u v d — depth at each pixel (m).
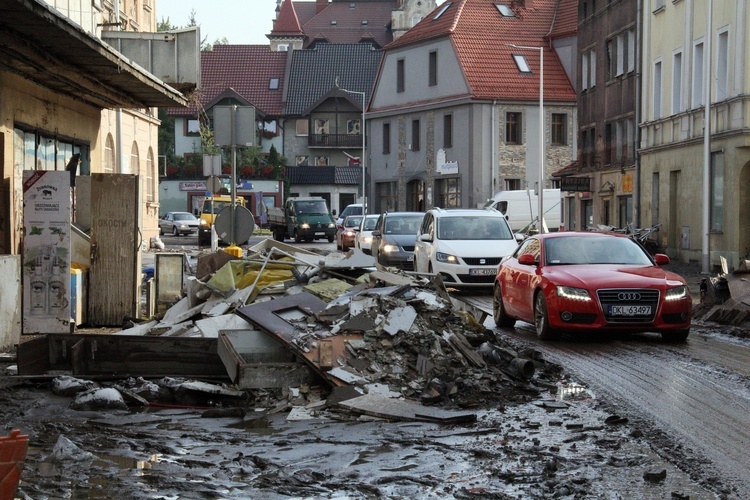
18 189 22.64
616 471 9.02
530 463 9.31
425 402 12.22
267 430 10.88
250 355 13.28
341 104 116.62
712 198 44.91
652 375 14.55
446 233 31.72
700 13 47.22
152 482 8.49
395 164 93.44
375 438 10.41
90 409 12.05
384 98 95.12
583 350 17.47
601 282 18.47
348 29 158.88
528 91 84.25
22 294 18.62
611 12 63.19
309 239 80.94
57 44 19.02
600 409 12.02
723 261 24.03
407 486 8.50
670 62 51.75
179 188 107.31
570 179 63.59
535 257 20.56
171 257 21.69
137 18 51.59
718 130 44.22
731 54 42.91
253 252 20.44
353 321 13.41
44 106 24.33
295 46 155.62
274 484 8.52
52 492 8.10
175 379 13.08
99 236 20.69
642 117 55.91
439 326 14.20
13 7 15.83
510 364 13.81
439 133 87.50
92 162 29.05
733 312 21.58
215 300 17.58
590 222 68.50
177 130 113.06
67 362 13.64
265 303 14.07
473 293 30.95
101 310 20.72
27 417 11.48
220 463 9.26
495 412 11.93
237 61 121.94
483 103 83.31
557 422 11.18
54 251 18.47
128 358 13.61
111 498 7.96
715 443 10.11
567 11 88.44
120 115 41.97
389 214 41.09
